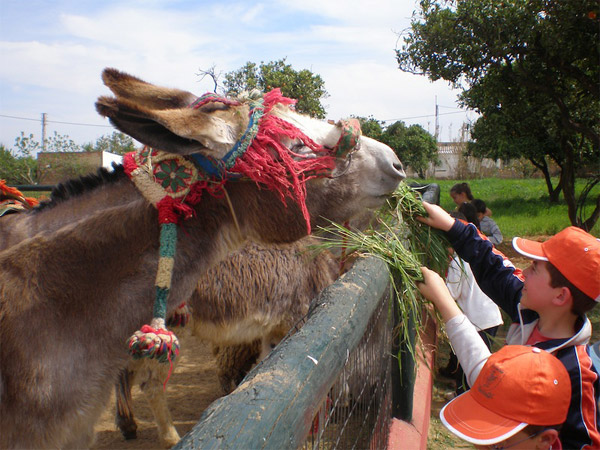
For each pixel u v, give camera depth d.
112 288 2.21
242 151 2.28
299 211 2.52
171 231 2.19
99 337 2.17
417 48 12.49
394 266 2.43
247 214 2.46
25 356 2.02
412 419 3.70
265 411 0.95
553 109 13.27
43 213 2.40
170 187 2.22
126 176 2.44
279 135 2.46
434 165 51.81
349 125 2.61
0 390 1.99
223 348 5.20
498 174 55.56
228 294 4.18
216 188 2.34
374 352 2.25
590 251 1.90
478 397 1.62
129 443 4.40
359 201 2.75
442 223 2.96
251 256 4.29
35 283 2.11
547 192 33.66
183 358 6.61
